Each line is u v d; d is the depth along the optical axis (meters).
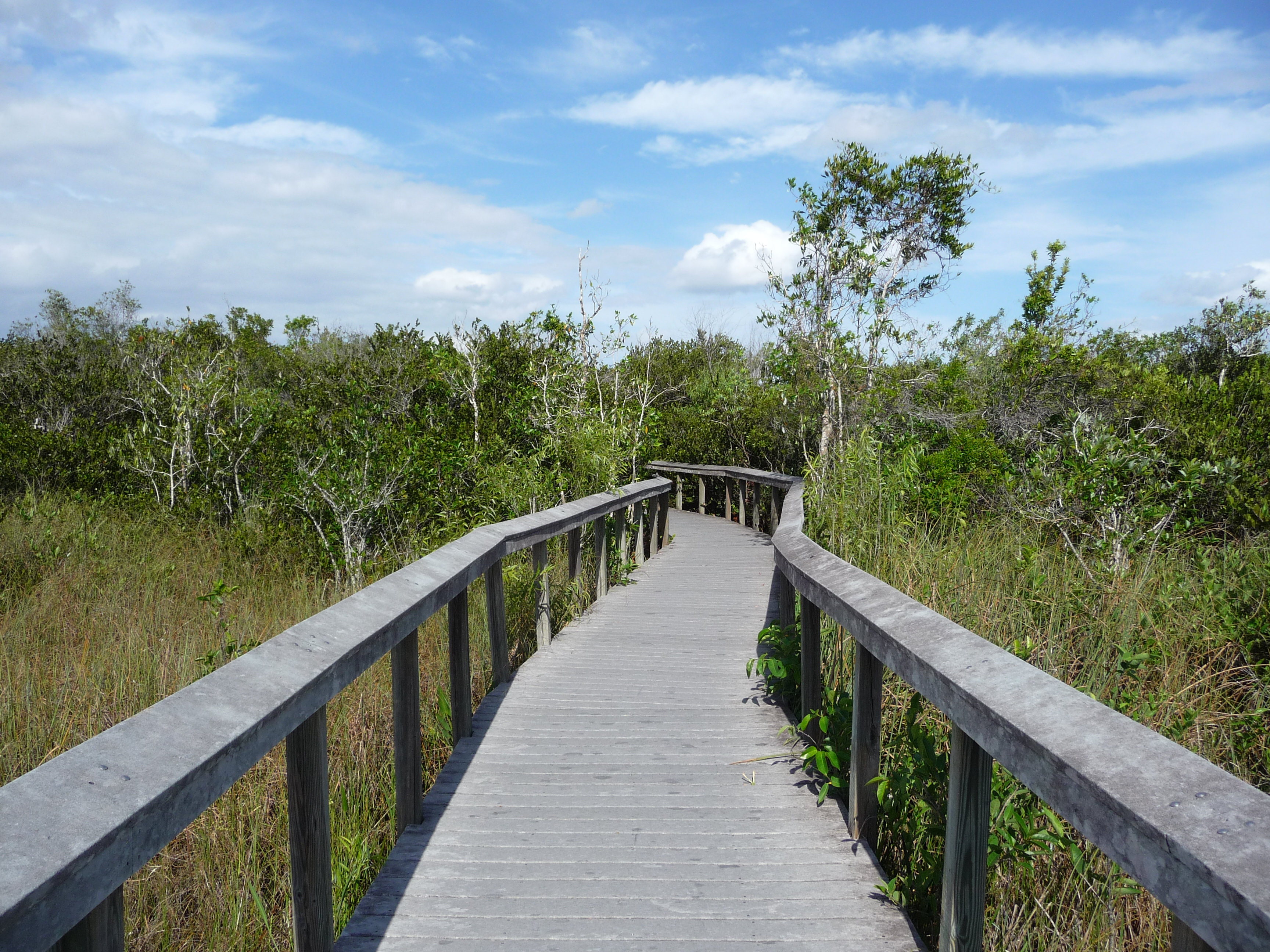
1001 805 2.67
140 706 4.90
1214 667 4.50
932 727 3.72
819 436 13.77
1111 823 1.37
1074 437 7.25
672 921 2.57
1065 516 6.77
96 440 12.31
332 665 2.28
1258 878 1.08
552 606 6.91
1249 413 8.98
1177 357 16.36
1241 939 1.07
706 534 13.51
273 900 3.12
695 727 4.40
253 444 12.20
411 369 12.38
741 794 3.53
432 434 10.20
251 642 5.86
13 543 8.67
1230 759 3.74
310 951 2.22
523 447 10.85
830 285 12.72
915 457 7.71
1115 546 6.12
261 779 3.95
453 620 4.12
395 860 2.96
